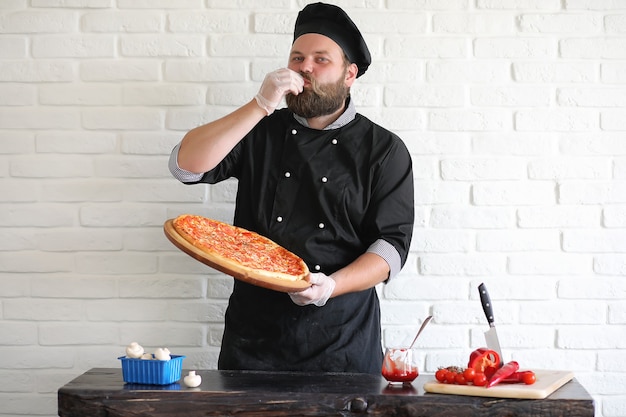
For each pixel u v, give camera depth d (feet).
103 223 9.39
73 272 9.39
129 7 9.33
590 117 9.38
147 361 6.81
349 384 7.01
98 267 9.39
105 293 9.39
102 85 9.36
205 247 6.71
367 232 8.25
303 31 8.20
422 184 9.39
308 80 7.94
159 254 9.41
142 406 6.52
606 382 9.41
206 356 9.41
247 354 8.02
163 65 9.36
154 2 9.33
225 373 7.45
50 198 9.38
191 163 7.64
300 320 7.95
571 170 9.39
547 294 9.41
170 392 6.55
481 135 9.39
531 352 9.41
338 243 8.12
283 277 6.84
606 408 9.41
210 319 9.42
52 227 9.39
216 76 9.36
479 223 9.39
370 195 8.17
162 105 9.36
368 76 9.34
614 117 9.38
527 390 6.47
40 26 9.32
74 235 9.39
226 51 9.35
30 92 9.36
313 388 6.78
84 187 9.39
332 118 8.34
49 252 9.39
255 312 8.04
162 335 9.40
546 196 9.40
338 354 7.93
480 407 6.45
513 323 9.41
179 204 9.41
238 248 7.24
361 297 8.16
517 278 9.41
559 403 6.43
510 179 9.39
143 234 9.41
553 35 9.37
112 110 9.37
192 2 9.34
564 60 9.37
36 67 9.34
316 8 8.11
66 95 9.36
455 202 9.39
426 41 9.35
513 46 9.36
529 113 9.38
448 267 9.41
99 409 6.54
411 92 9.36
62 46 9.34
